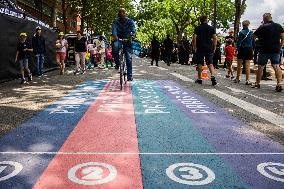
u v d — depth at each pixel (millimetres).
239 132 5191
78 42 16719
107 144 4492
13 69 13305
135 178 3336
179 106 7379
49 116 6305
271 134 5105
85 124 5645
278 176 3443
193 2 59344
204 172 3516
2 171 3518
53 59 20672
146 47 64062
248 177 3396
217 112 6762
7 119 6055
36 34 15312
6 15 12570
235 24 28188
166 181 3271
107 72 18094
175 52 31688
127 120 5957
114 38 10031
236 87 11273
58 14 49719
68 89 10367
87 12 45781
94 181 3260
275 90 10680
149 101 8008
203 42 11688
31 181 3262
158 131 5199
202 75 13883
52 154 4070
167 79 13750
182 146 4414
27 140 4684
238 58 12531
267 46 10539
